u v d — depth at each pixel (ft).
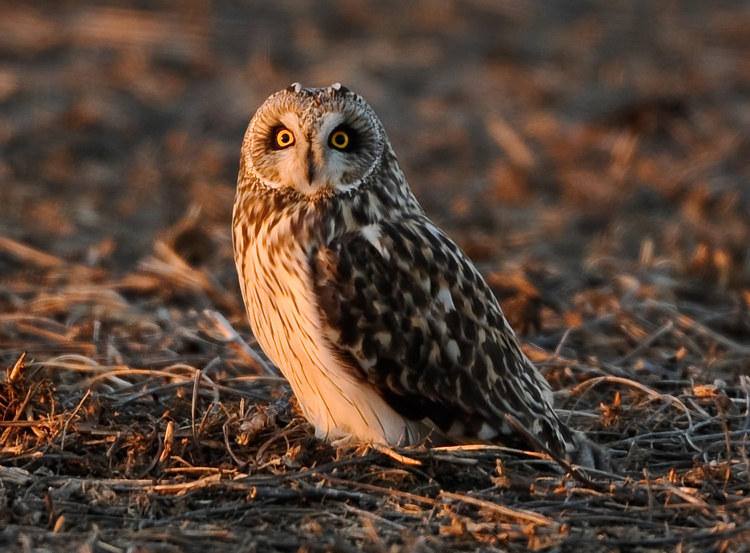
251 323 30.45
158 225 57.41
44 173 65.51
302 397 29.76
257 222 29.19
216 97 78.54
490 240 54.13
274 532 24.54
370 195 29.07
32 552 23.20
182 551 23.39
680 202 62.69
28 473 26.86
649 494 25.38
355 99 28.91
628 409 31.60
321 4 98.53
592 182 65.05
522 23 98.68
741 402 32.24
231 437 29.01
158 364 34.83
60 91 77.36
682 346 38.37
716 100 81.10
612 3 105.91
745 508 25.44
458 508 25.34
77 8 93.91
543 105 80.69
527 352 36.19
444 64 87.76
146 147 70.33
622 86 83.87
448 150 71.82
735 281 46.39
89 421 29.04
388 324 28.22
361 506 25.81
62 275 46.44
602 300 43.32
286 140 28.71
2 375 33.58
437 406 28.73
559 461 26.30
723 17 102.47
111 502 25.68
